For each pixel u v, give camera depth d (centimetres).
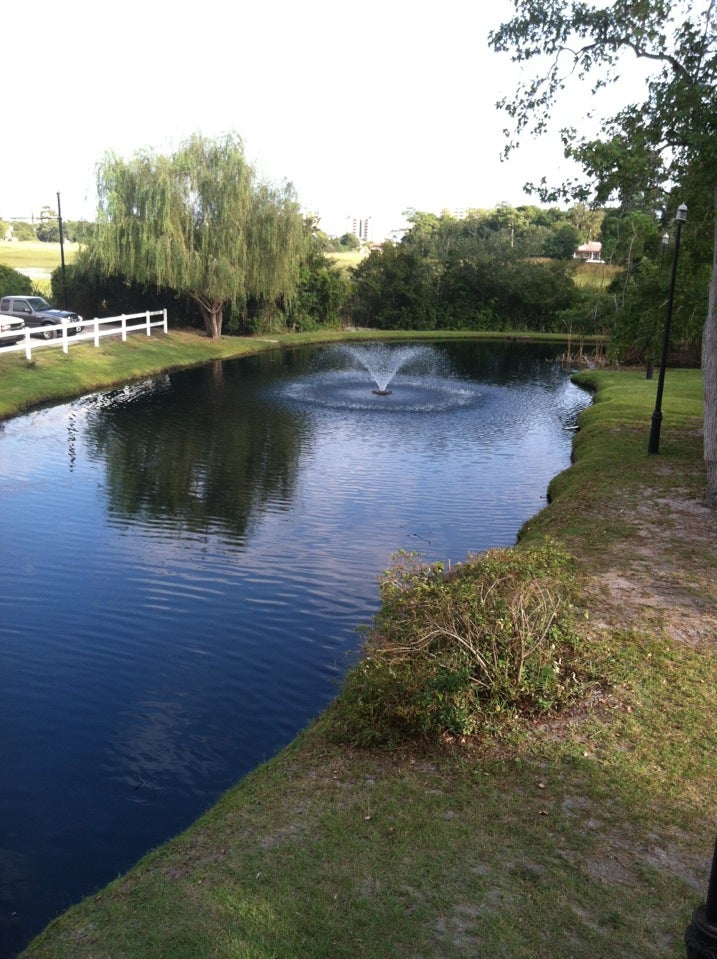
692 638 807
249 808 553
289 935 422
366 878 466
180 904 452
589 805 536
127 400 2583
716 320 1307
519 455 1997
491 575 786
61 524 1366
